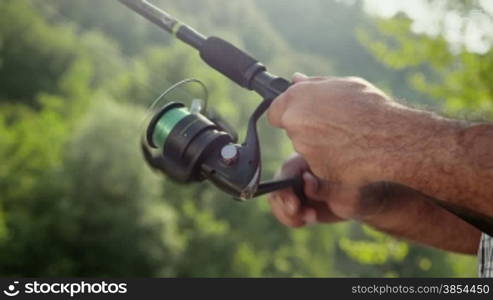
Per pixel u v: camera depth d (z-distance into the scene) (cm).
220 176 162
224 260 2922
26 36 3928
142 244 2695
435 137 119
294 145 133
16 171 2839
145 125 180
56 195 2683
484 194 114
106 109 2934
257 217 3194
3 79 3828
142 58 4191
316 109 129
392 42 453
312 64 4241
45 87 3897
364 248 464
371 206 172
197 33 180
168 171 174
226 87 3622
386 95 131
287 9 4900
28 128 3062
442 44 420
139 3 188
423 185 118
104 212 2677
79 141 2822
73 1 4366
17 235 2527
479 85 411
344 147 126
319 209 184
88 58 4081
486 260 146
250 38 4641
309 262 3297
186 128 171
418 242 179
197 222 2953
